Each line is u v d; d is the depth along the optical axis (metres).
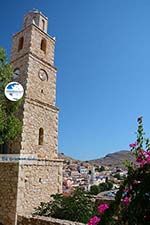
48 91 22.33
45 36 23.41
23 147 18.38
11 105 18.28
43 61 22.34
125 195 5.07
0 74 17.80
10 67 18.47
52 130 21.81
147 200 4.73
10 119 17.58
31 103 19.95
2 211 17.41
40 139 20.58
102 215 5.16
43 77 22.05
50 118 21.81
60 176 21.23
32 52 21.38
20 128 18.36
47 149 20.86
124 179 5.37
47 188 19.66
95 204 17.00
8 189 17.62
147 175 4.89
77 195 17.30
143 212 4.69
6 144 19.28
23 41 22.48
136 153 5.94
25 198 17.61
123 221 4.84
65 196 17.84
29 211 17.70
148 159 5.38
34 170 18.77
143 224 4.65
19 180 17.41
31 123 19.61
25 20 24.31
